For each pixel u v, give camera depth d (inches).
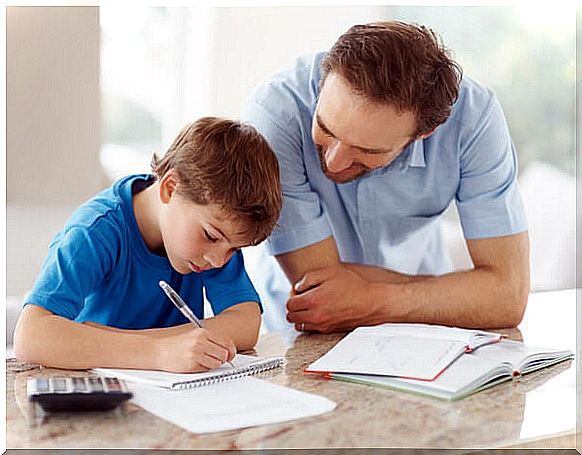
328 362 46.9
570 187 147.3
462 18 164.4
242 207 49.4
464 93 64.1
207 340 45.6
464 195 66.6
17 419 37.0
